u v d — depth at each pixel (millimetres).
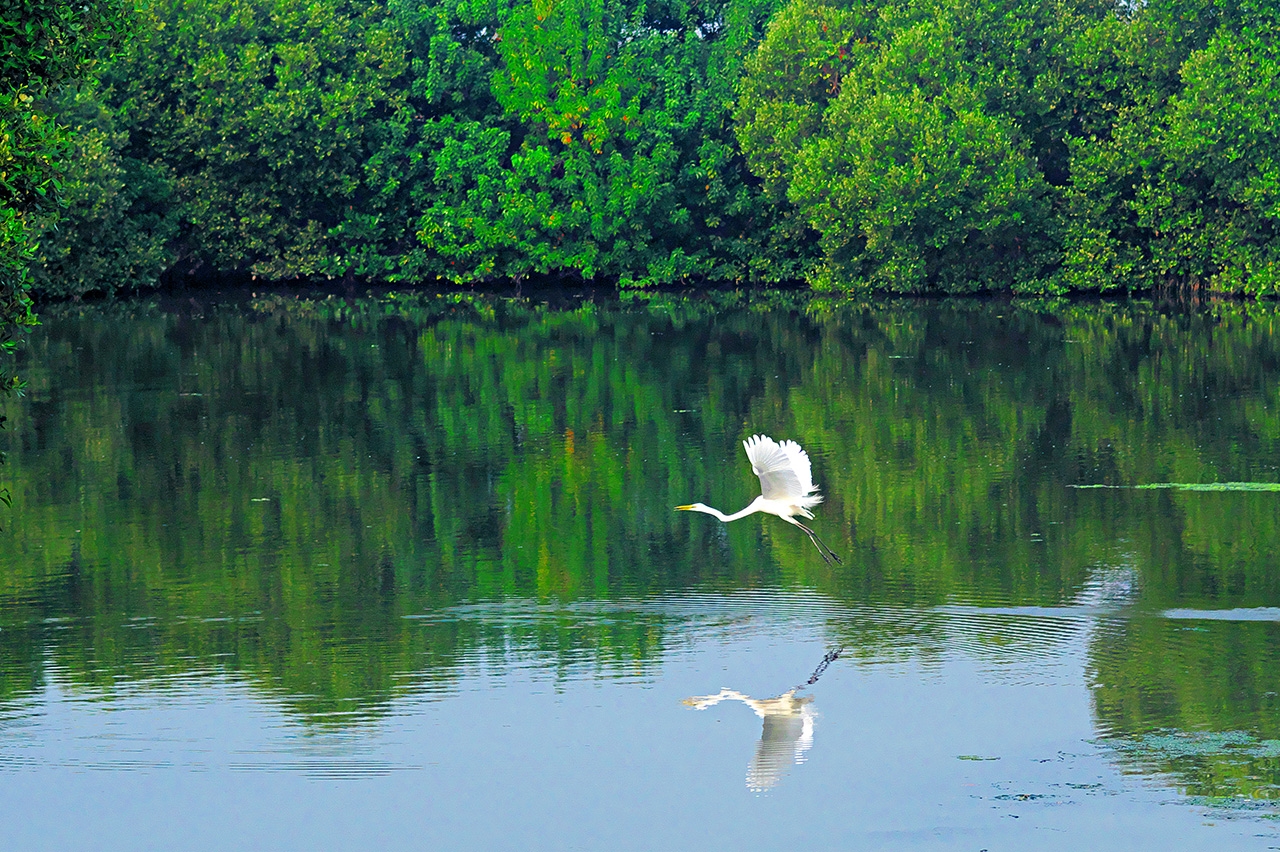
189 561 21922
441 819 13391
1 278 15375
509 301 66688
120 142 62875
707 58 73375
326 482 27547
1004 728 15180
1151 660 17141
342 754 14750
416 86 72312
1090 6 66312
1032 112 65938
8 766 14406
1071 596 19734
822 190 65562
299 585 20719
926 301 64750
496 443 31391
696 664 17344
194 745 14922
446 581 20906
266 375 41125
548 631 18625
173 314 58812
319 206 73812
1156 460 28531
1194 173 62375
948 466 28453
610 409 35594
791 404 36000
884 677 16812
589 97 69750
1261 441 30234
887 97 62531
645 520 24562
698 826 13180
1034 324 53500
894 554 22109
